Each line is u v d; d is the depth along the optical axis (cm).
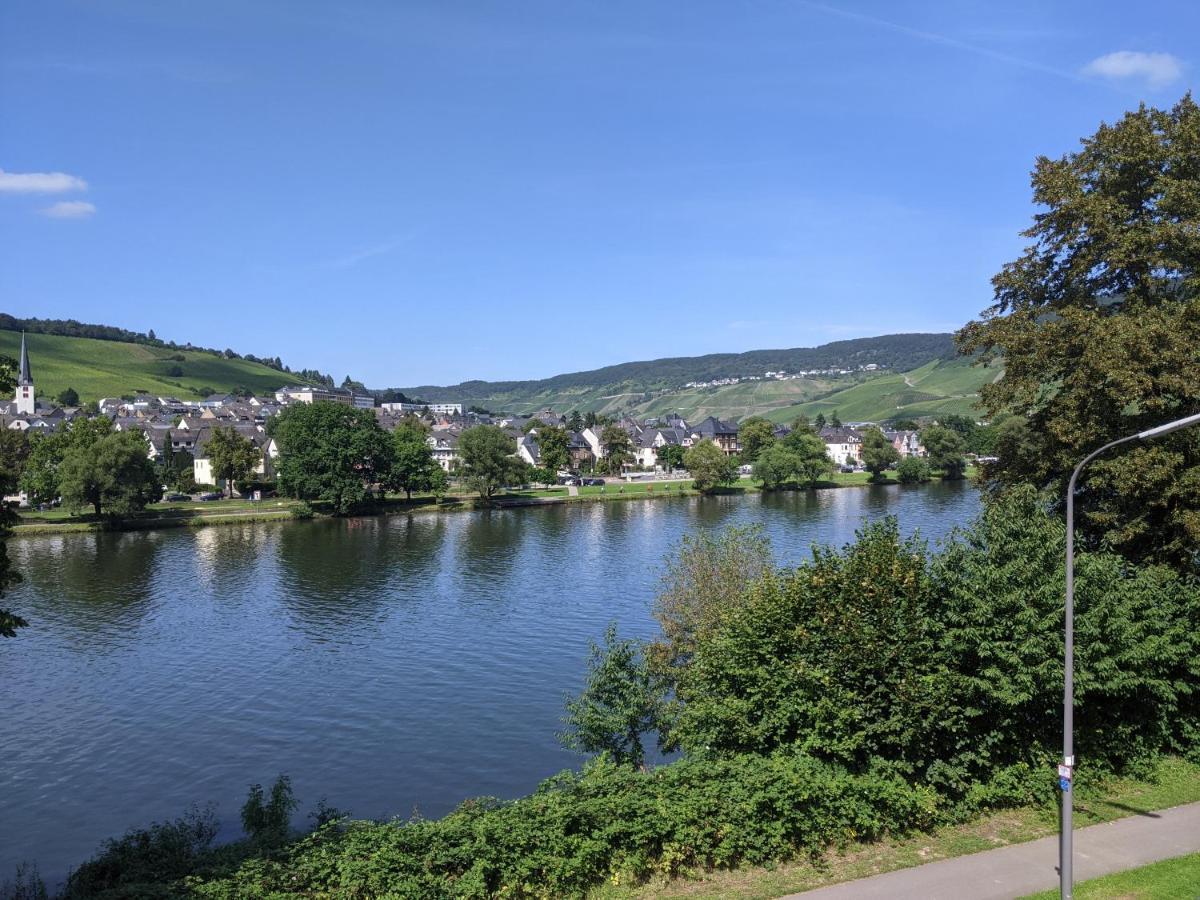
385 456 13500
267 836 2238
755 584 2831
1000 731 2088
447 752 3969
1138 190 3003
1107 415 2827
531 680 4922
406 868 1605
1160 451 2645
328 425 12950
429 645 5619
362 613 6481
